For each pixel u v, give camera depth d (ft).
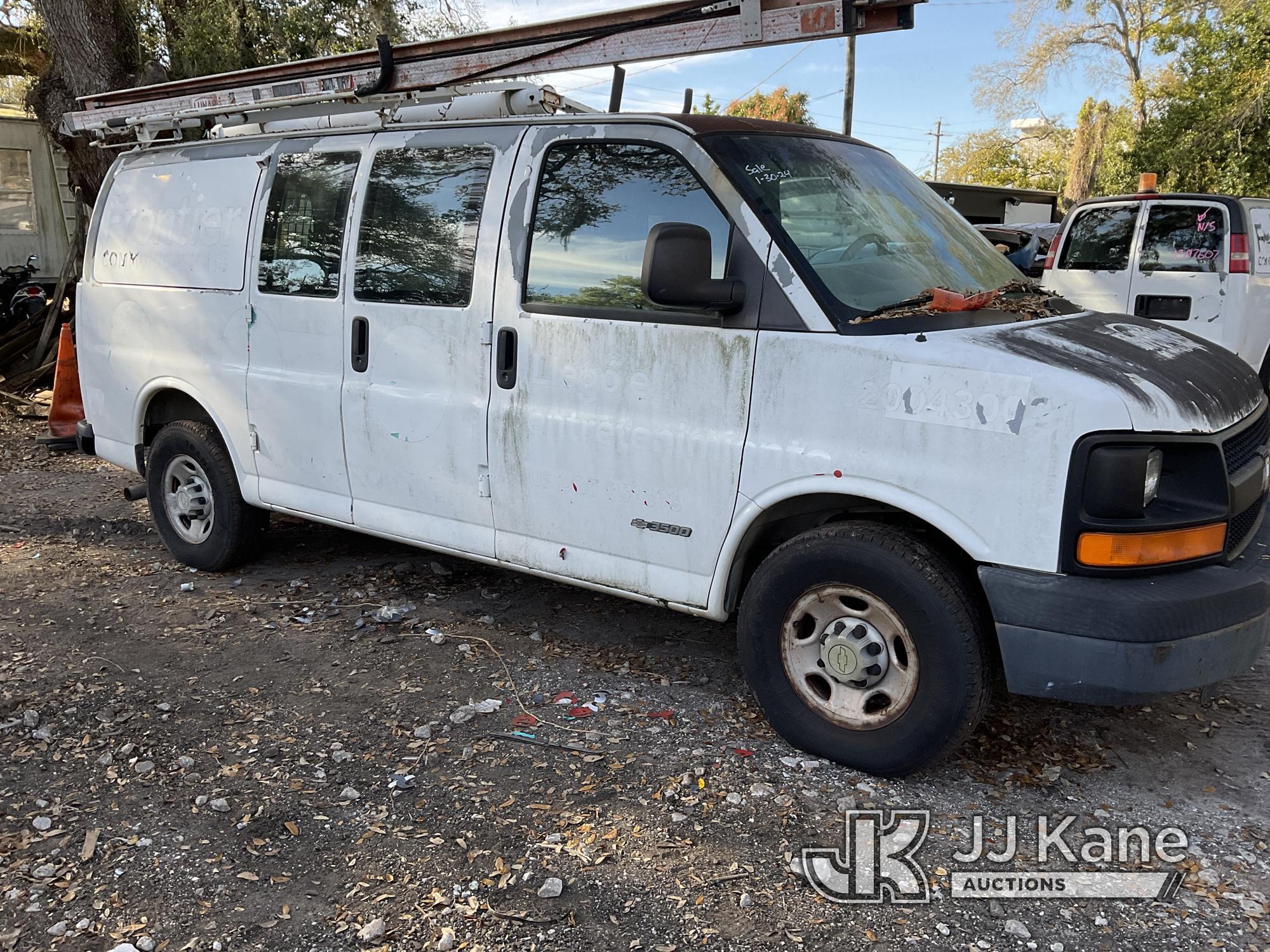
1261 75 70.69
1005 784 11.02
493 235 13.14
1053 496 9.51
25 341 37.29
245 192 16.02
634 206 12.04
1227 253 27.32
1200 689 13.30
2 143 49.44
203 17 34.96
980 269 12.70
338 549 19.16
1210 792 10.91
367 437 14.64
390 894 9.10
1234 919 8.82
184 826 10.12
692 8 12.19
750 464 11.17
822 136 12.96
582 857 9.62
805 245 11.14
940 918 8.84
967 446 9.87
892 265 11.65
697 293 10.77
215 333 16.52
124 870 9.41
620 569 12.52
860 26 11.30
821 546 10.88
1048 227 45.83
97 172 34.78
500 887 9.18
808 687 11.39
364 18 38.91
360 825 10.16
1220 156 75.36
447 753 11.58
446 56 14.33
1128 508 9.39
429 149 13.89
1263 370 29.43
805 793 10.75
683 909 8.92
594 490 12.47
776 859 9.64
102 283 18.52
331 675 13.65
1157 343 11.35
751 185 11.30
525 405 12.93
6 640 14.67
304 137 15.49
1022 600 9.70
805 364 10.76
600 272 12.28
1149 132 79.71
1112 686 9.49
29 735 11.89
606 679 13.57
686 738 11.93
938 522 10.07
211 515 17.48
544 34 13.39
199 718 12.39
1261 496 11.07
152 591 16.90
